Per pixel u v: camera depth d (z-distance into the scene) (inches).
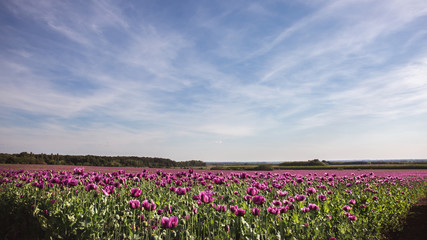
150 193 357.4
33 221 235.3
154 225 221.8
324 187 464.4
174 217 191.2
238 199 322.3
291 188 485.7
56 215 233.1
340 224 279.9
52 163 1694.1
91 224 206.8
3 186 400.2
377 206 380.5
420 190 669.3
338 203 373.1
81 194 314.3
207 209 255.6
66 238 204.5
